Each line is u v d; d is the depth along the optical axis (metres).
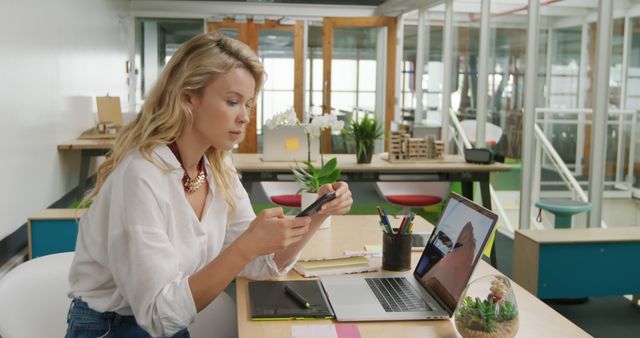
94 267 1.48
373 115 9.27
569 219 4.32
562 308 3.84
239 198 1.75
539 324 1.47
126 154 1.43
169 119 1.41
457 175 5.02
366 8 9.84
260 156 5.30
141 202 1.34
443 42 7.49
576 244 3.18
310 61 9.91
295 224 1.42
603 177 4.54
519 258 3.33
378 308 1.57
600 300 3.99
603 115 4.48
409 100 8.75
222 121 1.42
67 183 5.97
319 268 1.93
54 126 5.42
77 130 6.38
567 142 5.01
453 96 7.28
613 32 4.36
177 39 9.87
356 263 1.99
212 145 1.53
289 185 5.00
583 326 3.55
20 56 4.41
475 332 1.33
